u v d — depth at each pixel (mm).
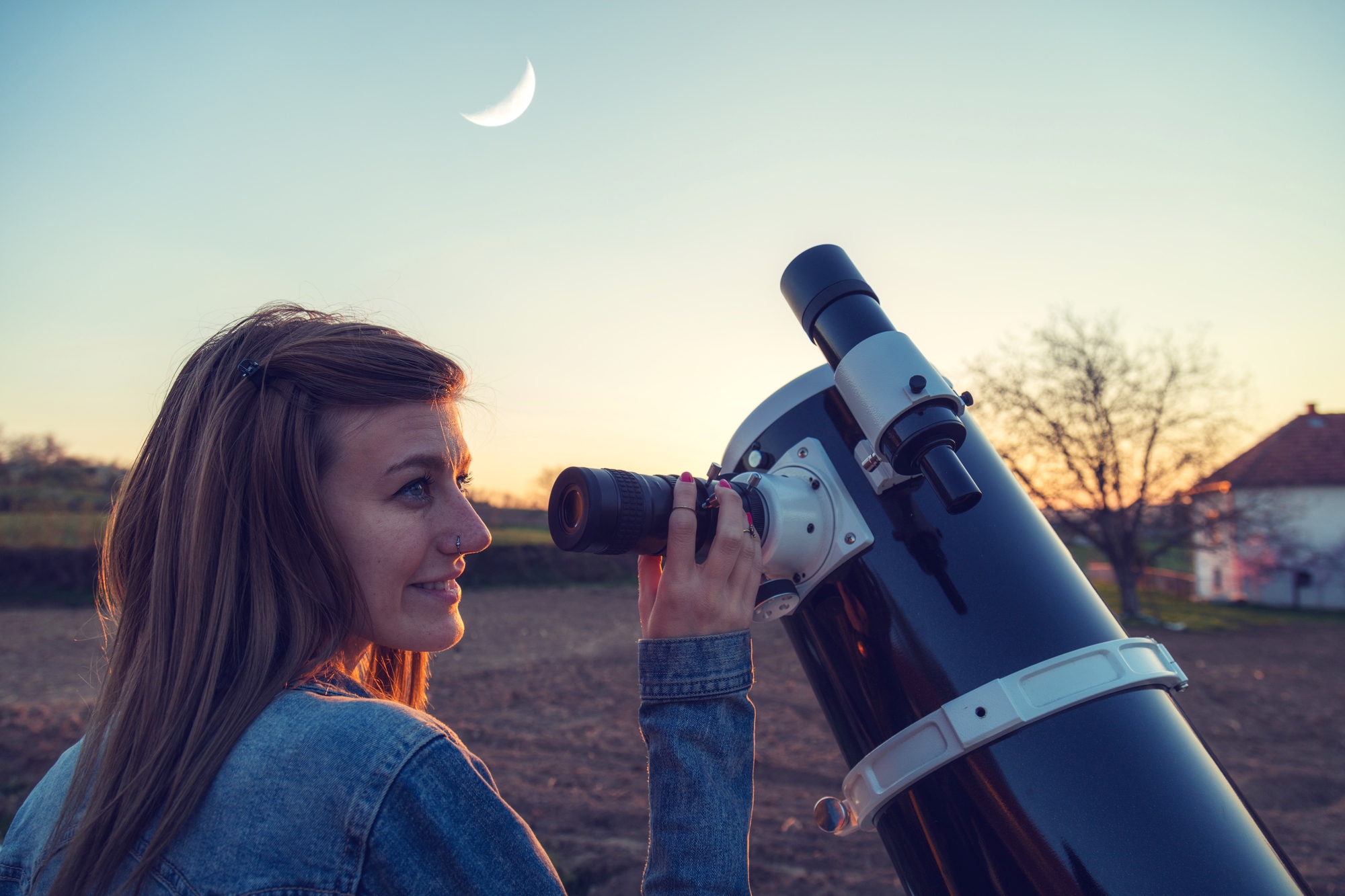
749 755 1031
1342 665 13727
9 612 17547
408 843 698
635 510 1097
